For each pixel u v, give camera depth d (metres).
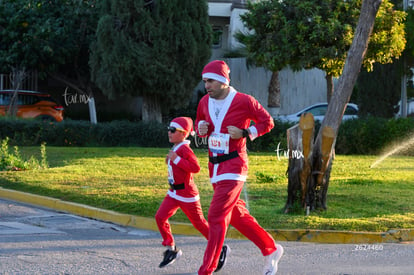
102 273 6.22
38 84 29.06
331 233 8.02
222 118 5.87
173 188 6.54
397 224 8.37
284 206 9.55
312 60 19.08
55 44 23.48
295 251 7.38
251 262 6.76
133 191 11.19
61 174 13.60
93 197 10.66
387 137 20.28
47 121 21.94
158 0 20.95
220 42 29.97
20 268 6.33
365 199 10.59
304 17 19.27
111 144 21.62
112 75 20.92
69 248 7.43
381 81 22.16
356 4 19.08
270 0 20.00
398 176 14.09
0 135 21.34
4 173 13.73
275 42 19.47
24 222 9.46
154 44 20.88
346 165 16.47
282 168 15.52
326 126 9.31
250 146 20.81
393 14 18.67
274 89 27.00
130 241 8.02
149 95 21.86
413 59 21.83
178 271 6.38
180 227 8.62
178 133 6.46
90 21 23.83
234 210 5.97
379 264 6.64
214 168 5.86
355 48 9.45
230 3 28.62
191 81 21.73
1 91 24.69
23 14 22.80
